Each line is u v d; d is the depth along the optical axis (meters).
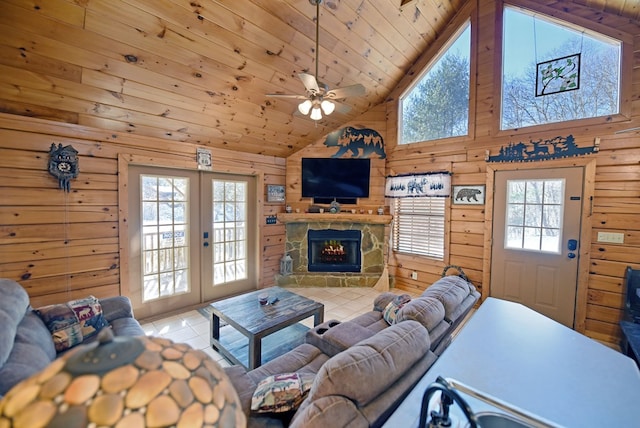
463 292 2.22
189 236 3.88
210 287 4.16
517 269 3.63
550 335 1.31
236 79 3.16
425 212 4.50
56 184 2.77
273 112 3.85
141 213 3.44
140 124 3.17
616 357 1.14
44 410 0.37
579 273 3.20
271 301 2.94
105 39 2.33
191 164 3.74
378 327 2.36
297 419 1.02
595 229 3.11
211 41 2.69
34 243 2.68
